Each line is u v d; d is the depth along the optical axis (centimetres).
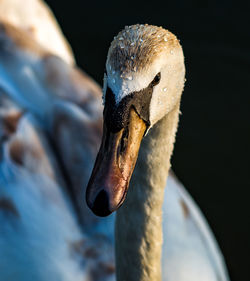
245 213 978
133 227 537
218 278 778
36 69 828
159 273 554
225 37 1255
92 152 742
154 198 532
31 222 696
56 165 750
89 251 696
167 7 1305
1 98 771
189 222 775
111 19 1273
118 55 422
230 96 1155
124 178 417
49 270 673
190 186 1009
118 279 559
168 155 529
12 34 852
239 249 926
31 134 746
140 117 431
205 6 1308
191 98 1152
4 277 668
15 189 705
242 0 1316
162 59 436
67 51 1030
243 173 1027
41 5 1003
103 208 405
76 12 1287
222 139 1080
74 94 820
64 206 722
